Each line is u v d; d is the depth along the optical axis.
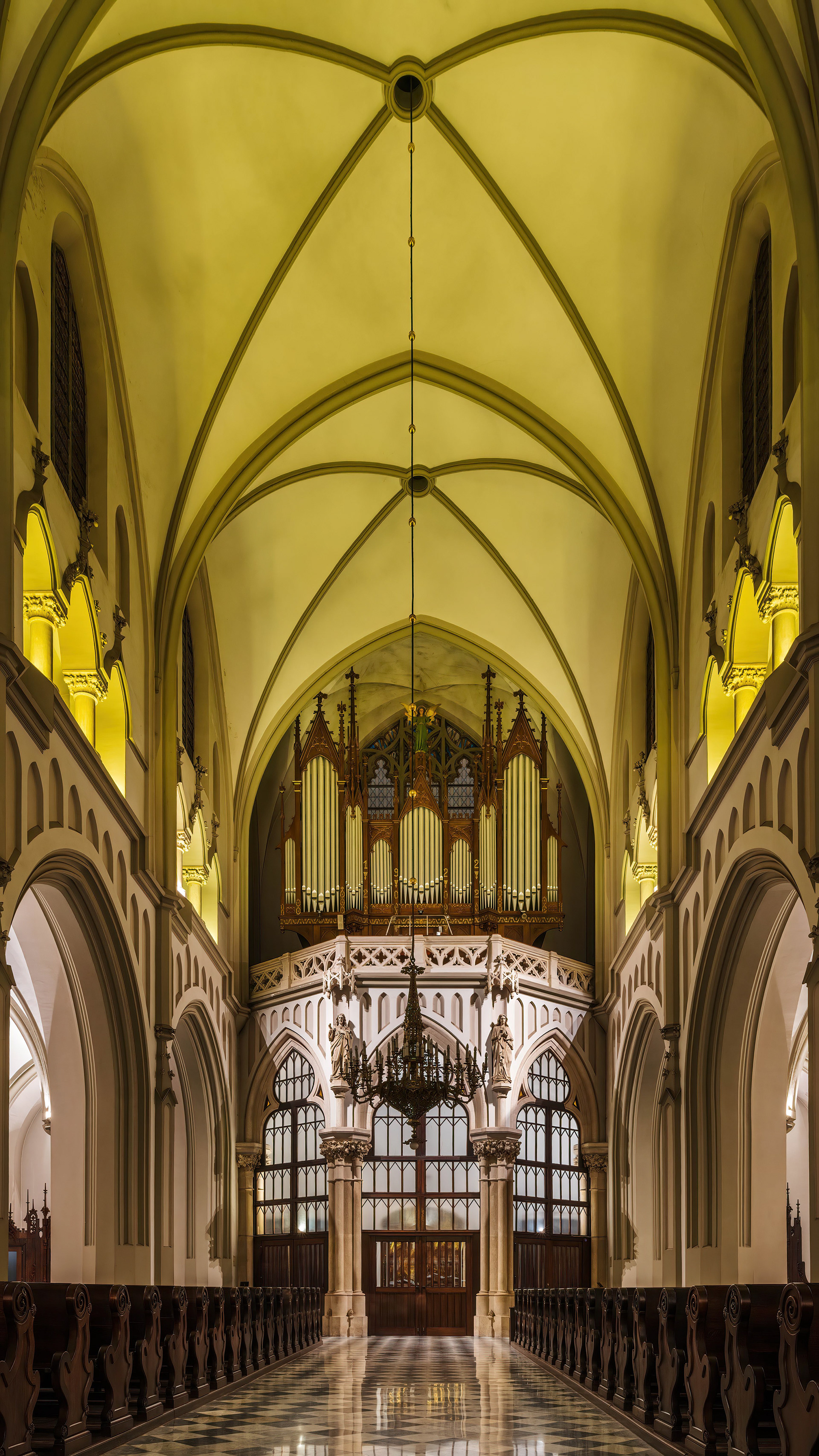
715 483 17.39
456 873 27.42
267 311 18.48
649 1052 23.56
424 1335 24.86
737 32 12.05
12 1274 30.31
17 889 11.91
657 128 15.72
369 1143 25.03
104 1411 9.03
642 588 23.31
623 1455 8.80
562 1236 26.03
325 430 21.70
